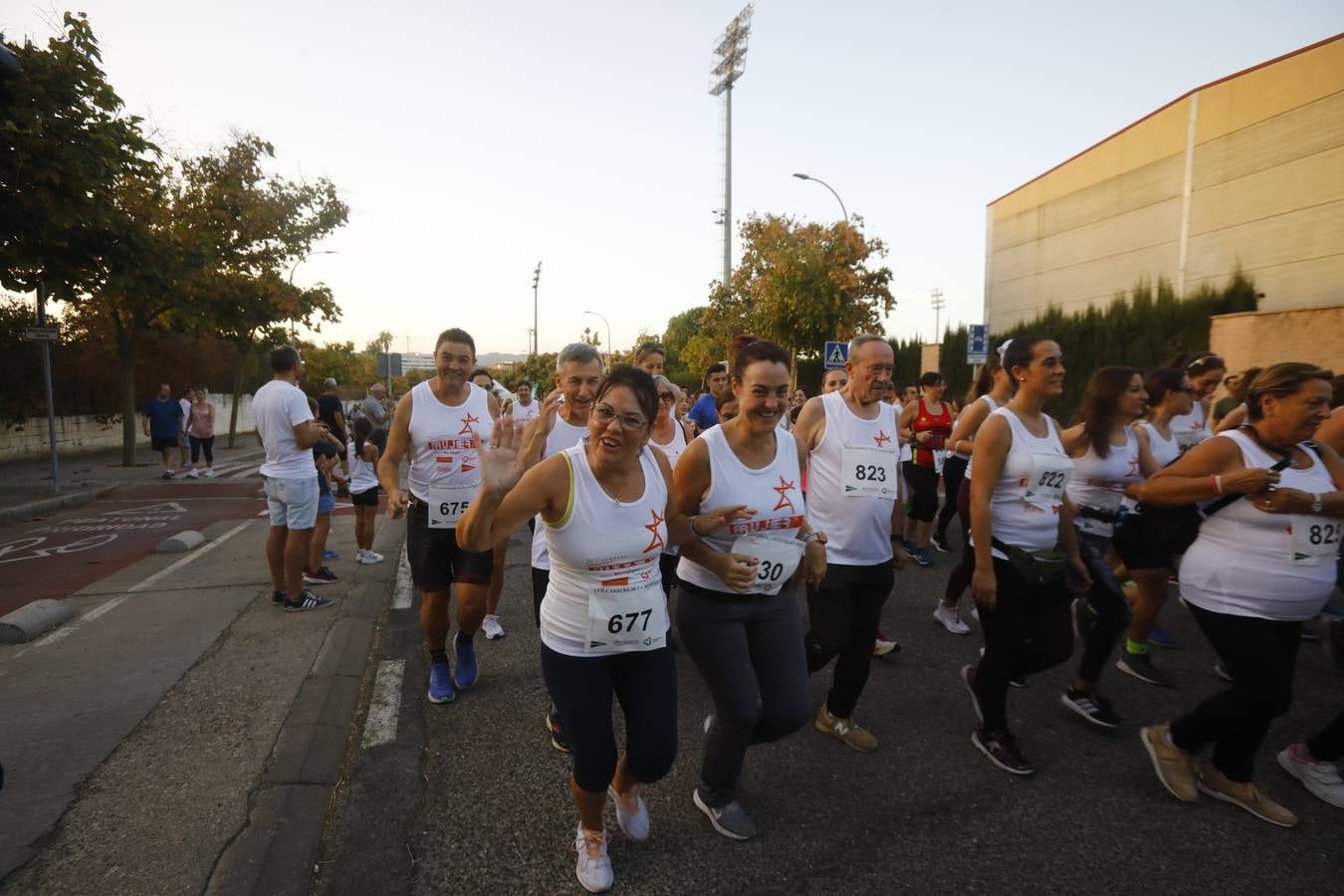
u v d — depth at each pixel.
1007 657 3.35
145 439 23.78
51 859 2.66
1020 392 3.43
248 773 3.25
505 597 6.23
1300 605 2.92
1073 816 3.02
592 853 2.60
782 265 22.97
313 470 5.65
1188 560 3.17
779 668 2.86
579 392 3.95
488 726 3.82
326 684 4.22
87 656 4.65
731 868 2.69
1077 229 21.59
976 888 2.58
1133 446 4.12
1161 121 18.16
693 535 2.69
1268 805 2.98
